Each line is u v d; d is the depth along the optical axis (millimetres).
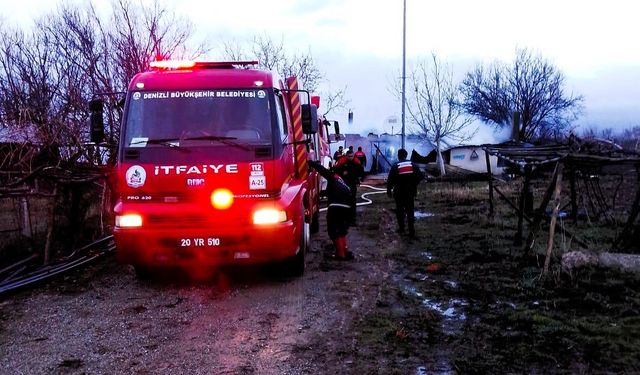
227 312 6297
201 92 7176
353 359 4898
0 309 6520
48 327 5871
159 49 15672
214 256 6793
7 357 5070
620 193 15406
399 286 7211
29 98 13594
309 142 8469
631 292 6418
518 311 5996
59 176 9312
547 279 7023
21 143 9742
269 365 4812
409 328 5641
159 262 6832
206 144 6875
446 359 4859
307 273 8039
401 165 10867
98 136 7707
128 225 6816
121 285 7566
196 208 6762
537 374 4492
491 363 4715
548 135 39375
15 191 8570
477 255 8750
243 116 7055
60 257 9203
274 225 6758
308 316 6090
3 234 9453
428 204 16297
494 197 16484
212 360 4941
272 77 7367
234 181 6785
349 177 12516
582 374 4465
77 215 10516
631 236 8594
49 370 4781
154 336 5566
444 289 7012
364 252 9539
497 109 40062
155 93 7199
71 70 14500
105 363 4918
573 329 5387
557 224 10430
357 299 6688
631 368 4555
